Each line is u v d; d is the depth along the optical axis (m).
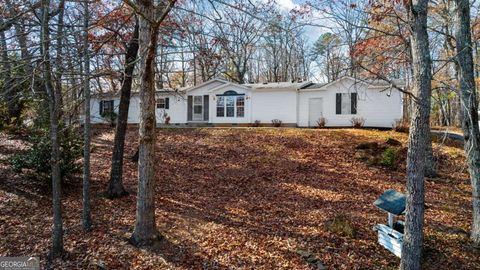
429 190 10.15
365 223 7.44
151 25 5.17
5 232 6.38
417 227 5.21
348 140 15.88
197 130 19.19
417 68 5.15
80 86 6.66
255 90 22.64
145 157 6.23
